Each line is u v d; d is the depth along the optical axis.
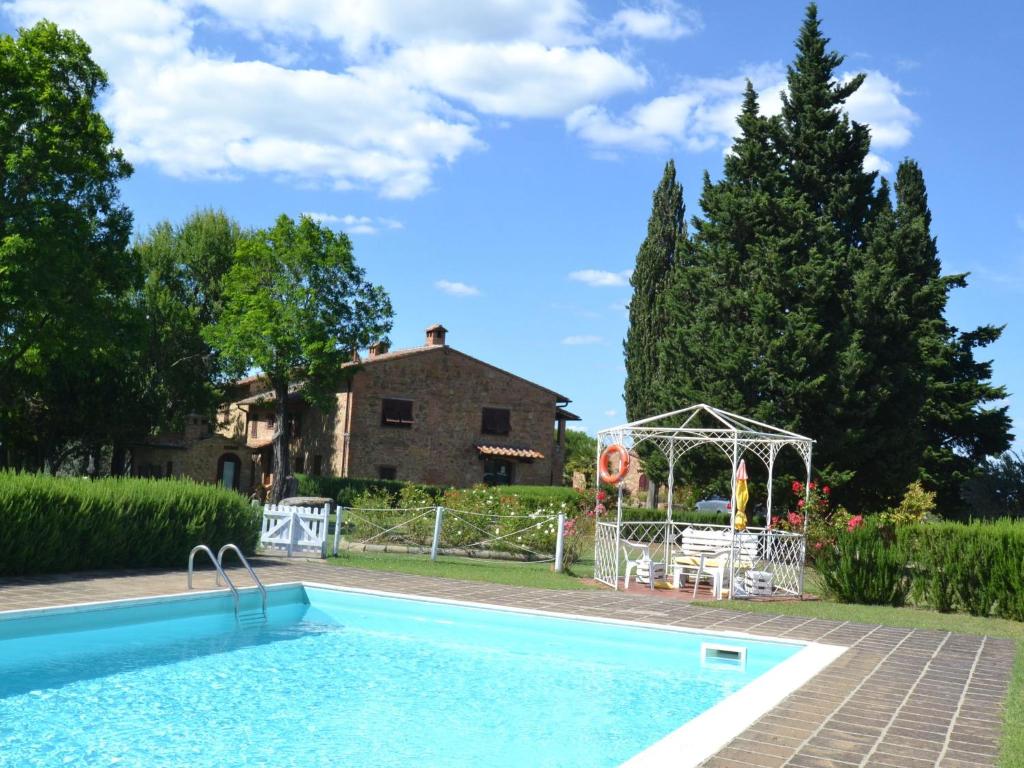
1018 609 14.19
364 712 8.45
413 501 23.02
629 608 13.70
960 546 15.05
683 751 6.20
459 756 7.24
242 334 41.41
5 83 27.53
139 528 15.27
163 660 10.25
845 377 24.00
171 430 48.38
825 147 26.69
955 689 8.66
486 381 45.88
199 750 7.09
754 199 26.25
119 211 30.75
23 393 39.12
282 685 9.37
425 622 13.14
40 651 10.25
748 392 25.16
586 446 63.22
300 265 41.84
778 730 6.88
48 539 13.67
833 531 16.88
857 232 27.69
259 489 47.47
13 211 26.84
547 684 9.92
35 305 26.61
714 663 11.40
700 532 17.55
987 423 36.97
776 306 24.81
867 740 6.66
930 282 35.03
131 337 30.56
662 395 27.38
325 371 41.31
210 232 51.09
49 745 7.04
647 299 39.06
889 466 25.22
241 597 13.04
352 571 16.48
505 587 15.41
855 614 14.24
